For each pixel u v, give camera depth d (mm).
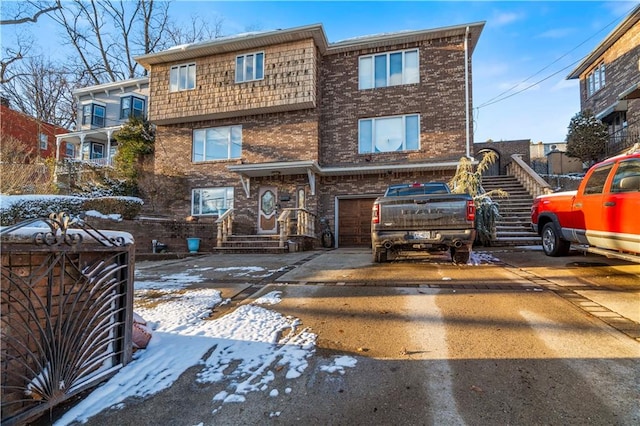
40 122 23594
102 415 2428
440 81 13641
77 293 2652
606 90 18641
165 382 2820
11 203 9664
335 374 2867
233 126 15344
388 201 6941
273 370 2965
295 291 5379
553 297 4602
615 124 18094
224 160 15227
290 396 2596
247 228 14227
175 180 15516
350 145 14328
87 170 16172
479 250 9352
